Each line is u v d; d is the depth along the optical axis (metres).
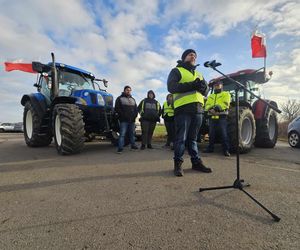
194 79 3.29
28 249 1.52
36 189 2.66
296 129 7.09
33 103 6.07
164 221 1.88
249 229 1.76
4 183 2.88
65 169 3.58
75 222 1.88
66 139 4.65
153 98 6.09
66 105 4.90
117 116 5.68
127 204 2.22
